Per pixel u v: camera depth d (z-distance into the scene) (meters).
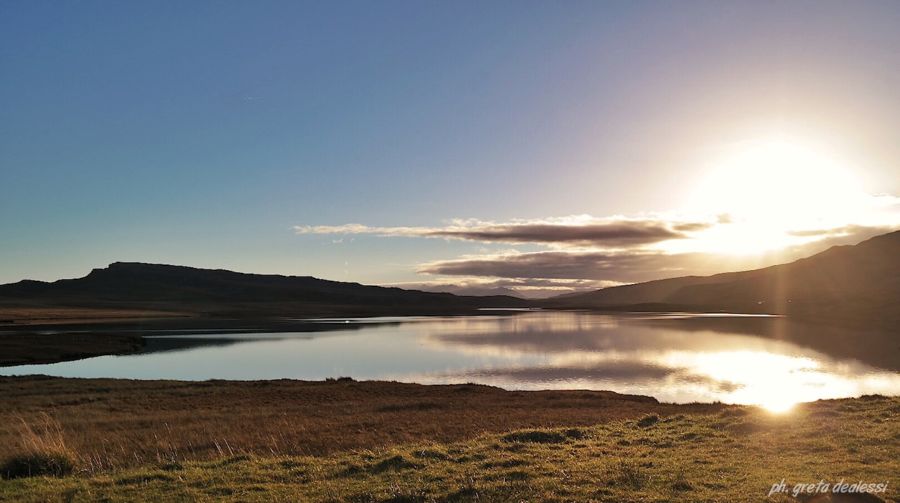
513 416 38.31
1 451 21.95
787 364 86.25
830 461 16.61
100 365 98.31
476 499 13.34
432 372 86.25
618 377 76.69
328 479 16.06
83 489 15.16
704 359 94.81
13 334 151.25
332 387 61.28
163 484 15.69
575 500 13.20
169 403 47.97
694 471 15.81
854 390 64.06
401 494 13.87
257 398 51.94
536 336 153.25
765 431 21.72
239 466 18.11
